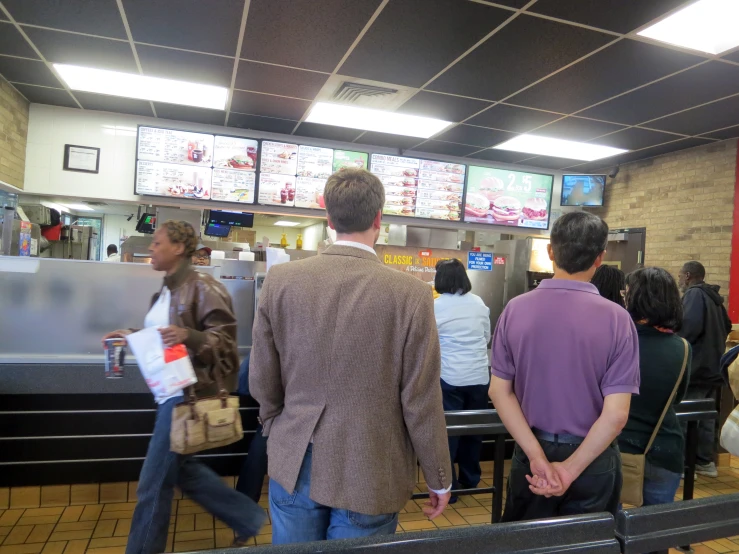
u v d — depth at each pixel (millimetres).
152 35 3275
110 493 2635
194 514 2555
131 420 2668
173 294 1966
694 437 2270
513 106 4285
